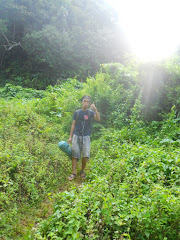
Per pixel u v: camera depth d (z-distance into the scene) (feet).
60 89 37.88
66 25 79.71
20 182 11.75
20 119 22.26
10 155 13.43
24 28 71.00
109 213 8.43
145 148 14.92
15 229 9.07
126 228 8.14
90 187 10.36
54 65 69.72
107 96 24.84
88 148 14.44
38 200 11.30
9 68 71.05
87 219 8.83
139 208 8.43
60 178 13.80
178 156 13.10
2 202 10.18
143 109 24.30
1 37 70.18
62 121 25.53
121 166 12.73
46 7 75.46
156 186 9.30
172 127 19.56
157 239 8.09
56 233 7.99
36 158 14.65
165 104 24.11
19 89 42.24
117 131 20.26
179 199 8.77
